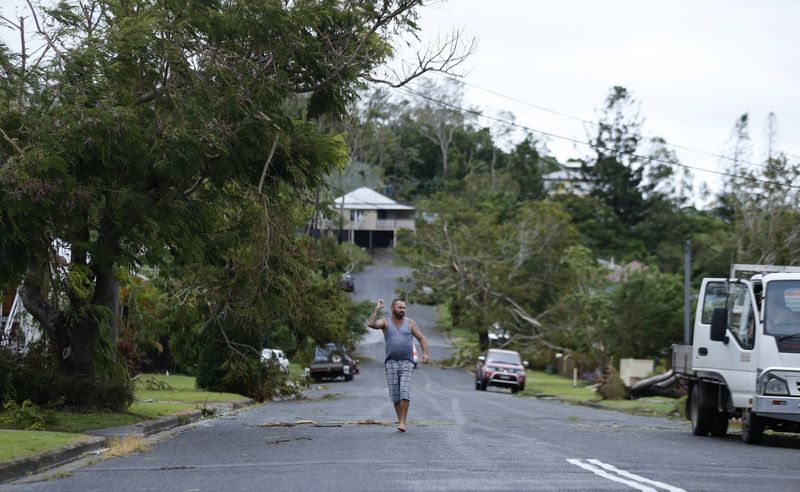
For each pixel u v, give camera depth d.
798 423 15.45
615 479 9.41
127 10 17.16
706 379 17.17
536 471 10.03
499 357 46.22
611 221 104.81
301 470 10.17
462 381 57.69
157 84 17.00
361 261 102.44
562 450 12.73
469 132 139.12
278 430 16.36
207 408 22.77
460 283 69.06
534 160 124.69
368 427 16.81
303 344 42.59
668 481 9.41
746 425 15.80
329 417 20.70
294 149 17.94
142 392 28.09
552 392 43.69
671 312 51.28
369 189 115.38
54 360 17.94
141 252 17.69
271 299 22.95
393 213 114.81
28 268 16.11
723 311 16.23
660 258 98.69
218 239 18.89
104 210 16.16
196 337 30.55
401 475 9.63
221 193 17.98
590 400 36.47
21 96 15.21
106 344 18.67
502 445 13.24
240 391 30.41
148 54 15.98
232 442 13.89
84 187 14.70
